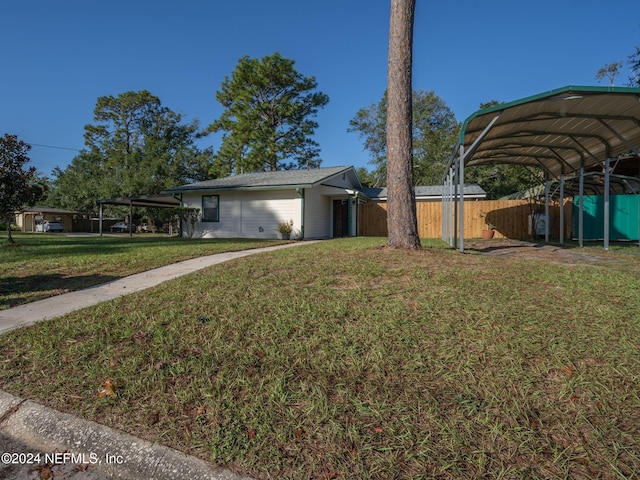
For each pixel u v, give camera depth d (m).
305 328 3.08
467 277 4.52
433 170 27.33
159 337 3.03
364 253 6.48
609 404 1.98
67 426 2.05
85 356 2.78
